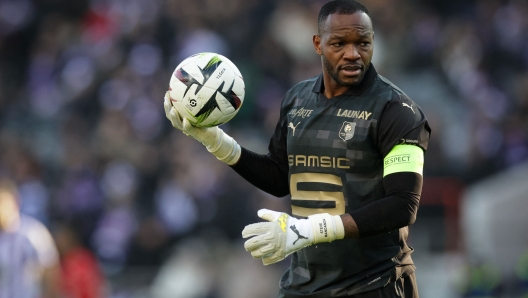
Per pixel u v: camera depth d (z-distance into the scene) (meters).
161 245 41.44
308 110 15.11
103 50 54.59
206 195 42.31
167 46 54.31
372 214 13.54
